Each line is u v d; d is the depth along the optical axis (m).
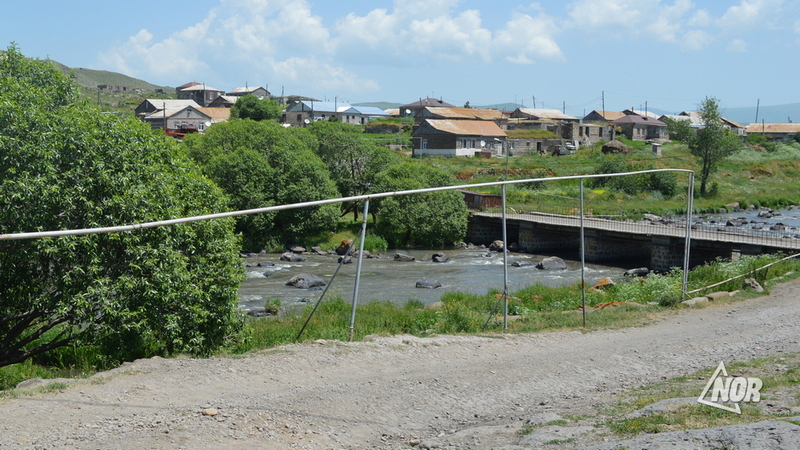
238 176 45.47
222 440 8.02
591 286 31.20
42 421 8.13
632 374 12.30
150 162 16.89
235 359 11.80
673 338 15.29
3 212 14.16
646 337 15.42
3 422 7.98
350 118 123.75
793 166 93.75
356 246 46.91
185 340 15.65
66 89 19.19
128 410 8.76
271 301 26.94
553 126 105.69
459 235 50.06
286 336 17.64
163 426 8.27
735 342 14.76
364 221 13.92
